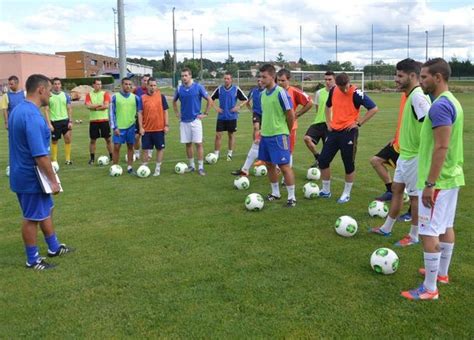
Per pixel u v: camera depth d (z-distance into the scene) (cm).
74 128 1925
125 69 2197
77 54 8000
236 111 1143
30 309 404
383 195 751
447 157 396
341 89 730
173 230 612
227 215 679
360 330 367
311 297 421
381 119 2148
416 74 530
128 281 457
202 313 393
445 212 405
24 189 474
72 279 464
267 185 882
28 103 468
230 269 484
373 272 476
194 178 948
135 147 1173
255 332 364
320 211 699
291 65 6562
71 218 668
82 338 359
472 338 356
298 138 1564
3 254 534
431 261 409
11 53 5422
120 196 796
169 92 4625
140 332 366
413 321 380
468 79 5750
